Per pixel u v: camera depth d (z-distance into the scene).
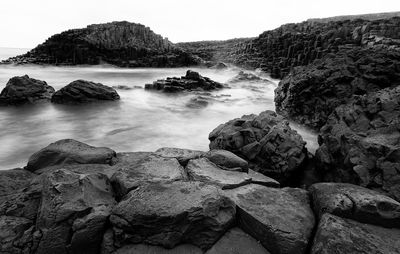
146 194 4.57
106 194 5.01
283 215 4.73
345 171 8.71
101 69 55.72
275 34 55.62
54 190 4.48
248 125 11.27
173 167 5.90
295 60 38.84
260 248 4.36
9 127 16.38
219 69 54.72
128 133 16.14
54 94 21.98
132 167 5.82
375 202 4.55
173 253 4.14
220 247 4.30
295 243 4.18
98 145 14.13
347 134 9.16
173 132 16.56
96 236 4.30
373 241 4.04
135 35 69.19
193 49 82.25
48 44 61.91
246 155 10.28
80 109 20.59
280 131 10.54
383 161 7.53
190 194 4.61
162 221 4.15
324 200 4.89
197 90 28.86
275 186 6.20
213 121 19.22
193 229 4.29
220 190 4.89
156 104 23.42
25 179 5.90
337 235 4.07
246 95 28.25
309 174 10.21
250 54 55.38
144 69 57.69
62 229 4.17
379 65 15.88
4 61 60.97
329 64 17.61
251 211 4.73
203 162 6.50
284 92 19.69
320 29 45.53
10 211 4.53
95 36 62.56
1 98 20.69
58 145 6.96
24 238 4.10
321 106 15.49
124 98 24.75
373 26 34.94
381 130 8.74
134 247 4.19
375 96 10.30
